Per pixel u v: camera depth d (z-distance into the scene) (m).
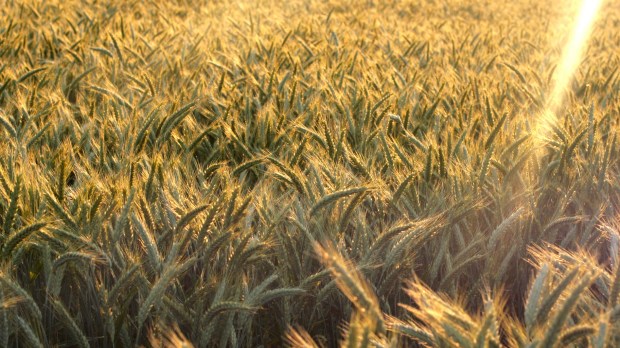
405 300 3.02
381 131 3.87
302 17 12.80
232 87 5.54
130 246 2.89
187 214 2.71
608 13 18.69
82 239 2.60
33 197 3.01
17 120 4.41
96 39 8.64
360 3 16.55
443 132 4.46
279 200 3.27
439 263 3.01
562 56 8.91
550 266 2.29
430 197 3.33
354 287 1.88
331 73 6.37
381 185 3.36
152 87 5.29
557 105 5.53
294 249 2.87
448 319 1.94
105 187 3.10
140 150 3.81
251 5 13.95
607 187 3.91
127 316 2.72
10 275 2.59
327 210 3.05
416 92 5.73
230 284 2.71
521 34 12.30
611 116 4.96
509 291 3.36
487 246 3.23
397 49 8.06
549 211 3.80
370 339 1.90
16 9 10.73
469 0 19.16
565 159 3.83
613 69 7.16
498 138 4.21
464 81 6.31
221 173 3.45
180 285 2.77
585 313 2.23
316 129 4.71
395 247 2.80
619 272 2.17
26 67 6.14
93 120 4.43
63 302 2.89
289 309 2.78
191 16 12.59
